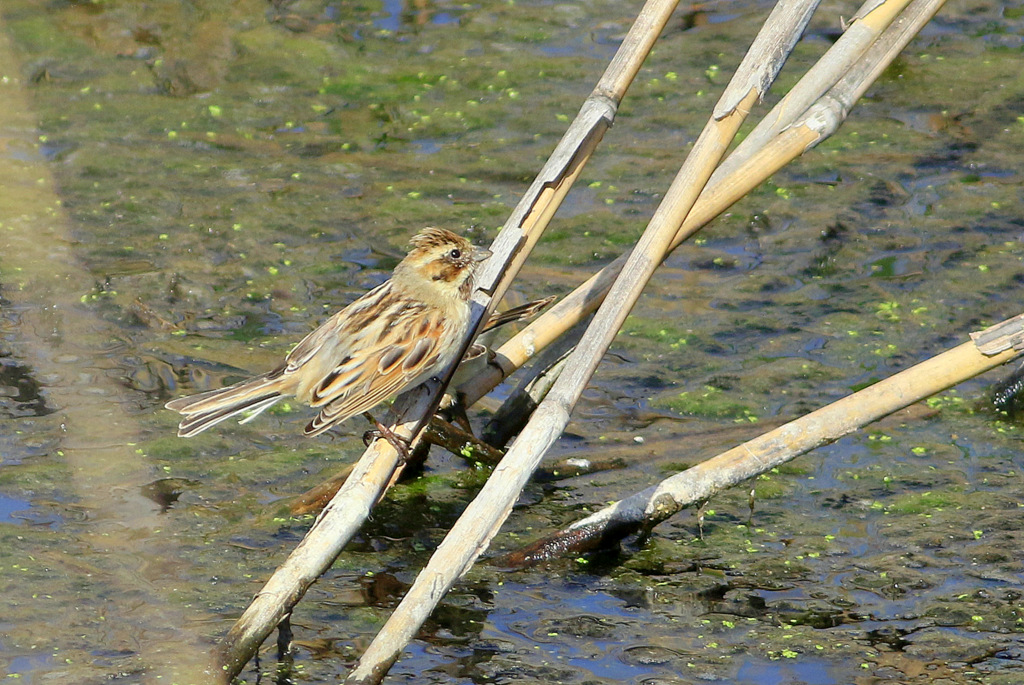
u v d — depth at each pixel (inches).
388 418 352.8
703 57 804.6
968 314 569.3
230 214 652.1
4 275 589.3
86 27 829.2
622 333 568.7
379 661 310.7
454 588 415.5
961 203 658.2
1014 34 825.5
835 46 404.2
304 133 729.6
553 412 332.2
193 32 832.9
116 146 706.2
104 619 388.2
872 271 607.2
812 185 682.2
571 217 653.9
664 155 704.4
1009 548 426.9
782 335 562.9
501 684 364.8
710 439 496.4
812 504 458.9
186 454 483.5
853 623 393.1
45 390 516.1
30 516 442.0
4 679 357.4
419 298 362.0
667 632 390.6
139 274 600.4
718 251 629.9
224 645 325.7
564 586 417.1
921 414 511.8
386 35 837.2
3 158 682.2
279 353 544.7
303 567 324.2
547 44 820.6
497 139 721.6
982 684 362.0
